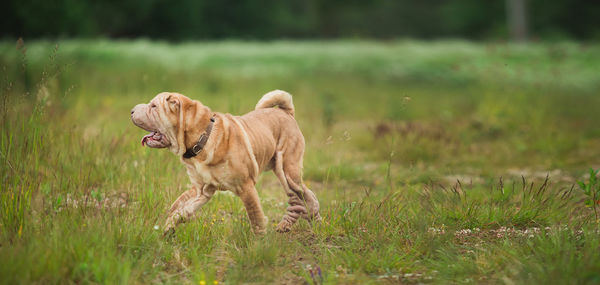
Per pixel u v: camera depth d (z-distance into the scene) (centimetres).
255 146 600
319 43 4272
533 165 1112
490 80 1684
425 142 1181
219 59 2958
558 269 490
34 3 3784
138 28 5341
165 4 5306
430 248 583
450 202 731
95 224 566
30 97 791
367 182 949
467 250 595
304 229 671
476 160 1123
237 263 557
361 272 536
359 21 7338
